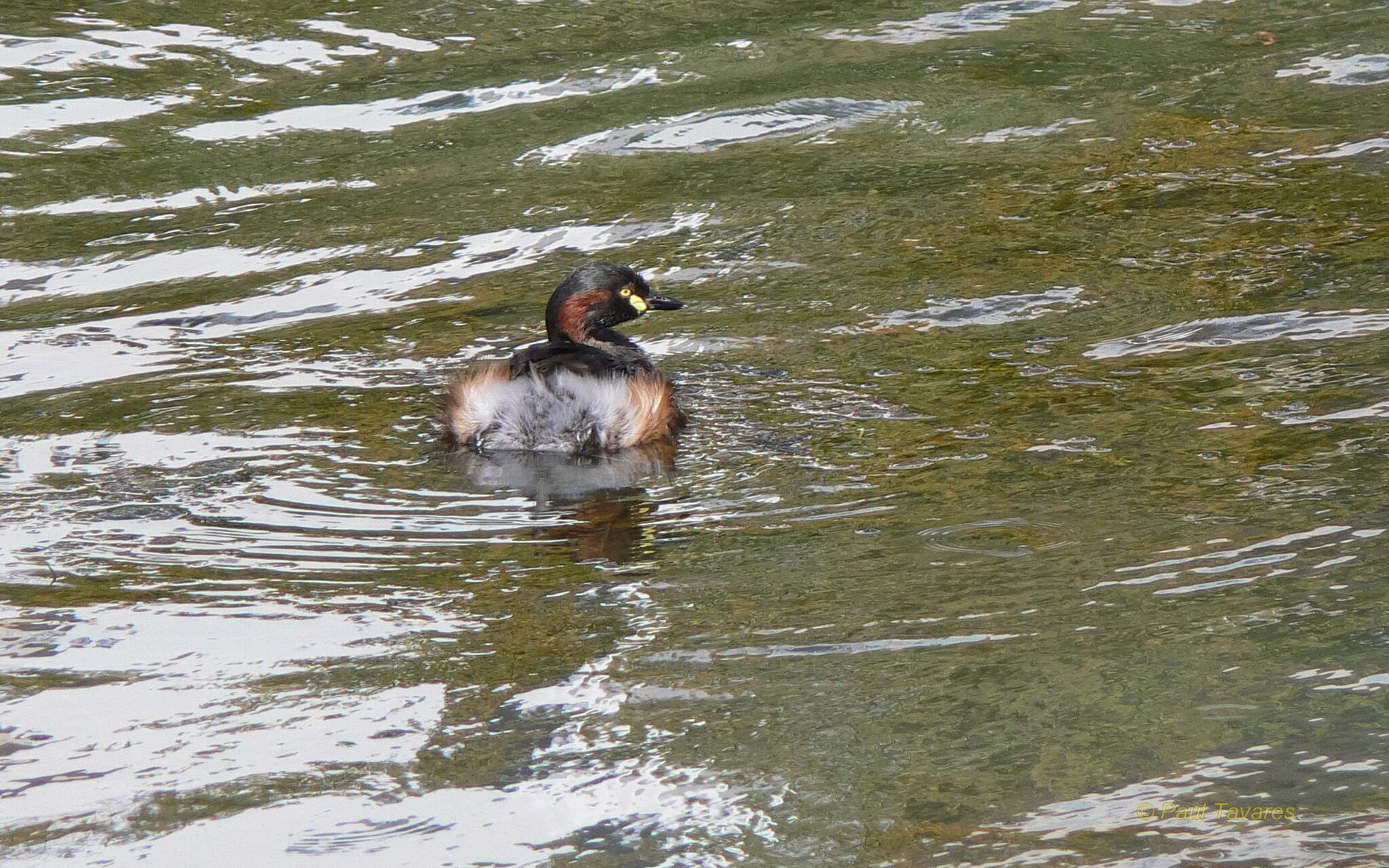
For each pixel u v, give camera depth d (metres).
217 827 6.80
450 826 6.75
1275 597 8.39
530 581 9.09
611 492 10.41
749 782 6.94
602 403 11.14
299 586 9.08
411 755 7.30
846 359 12.85
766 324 13.75
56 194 18.03
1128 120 19.17
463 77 21.94
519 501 10.31
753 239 16.03
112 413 12.07
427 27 24.39
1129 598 8.48
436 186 17.97
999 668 7.82
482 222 16.88
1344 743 6.95
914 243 15.65
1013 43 22.55
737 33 23.69
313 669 8.12
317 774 7.18
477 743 7.38
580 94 21.11
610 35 23.77
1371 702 7.27
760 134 19.33
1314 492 9.72
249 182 18.31
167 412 12.06
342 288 15.18
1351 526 9.19
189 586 9.09
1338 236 15.09
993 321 13.55
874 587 8.80
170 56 23.00
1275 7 23.67
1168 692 7.49
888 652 8.05
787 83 21.17
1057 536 9.34
